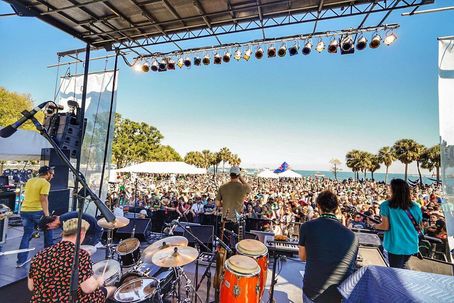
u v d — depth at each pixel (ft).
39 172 12.98
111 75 21.01
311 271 6.25
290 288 11.59
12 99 55.57
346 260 6.07
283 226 20.56
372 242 12.28
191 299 9.55
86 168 20.74
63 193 17.80
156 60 18.35
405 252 8.59
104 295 7.28
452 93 13.02
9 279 10.82
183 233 16.62
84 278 5.73
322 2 10.94
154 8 11.69
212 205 31.32
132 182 67.26
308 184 92.73
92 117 21.15
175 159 178.29
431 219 21.65
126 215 24.20
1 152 19.16
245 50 17.10
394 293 3.65
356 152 163.53
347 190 66.18
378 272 4.21
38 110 5.38
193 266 13.91
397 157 119.14
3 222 15.34
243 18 12.51
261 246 8.94
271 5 11.37
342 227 6.44
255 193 49.24
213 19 12.62
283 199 37.63
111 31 13.16
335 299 5.82
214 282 9.16
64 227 6.23
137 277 9.26
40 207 12.71
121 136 90.07
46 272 5.56
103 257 14.39
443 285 3.60
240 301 7.07
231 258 7.85
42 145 22.52
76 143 13.64
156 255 8.80
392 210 8.89
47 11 10.62
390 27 14.10
